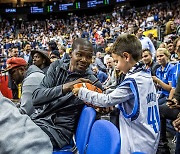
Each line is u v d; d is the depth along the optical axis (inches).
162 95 141.0
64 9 1364.4
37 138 37.0
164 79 146.3
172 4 993.5
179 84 100.4
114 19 1098.7
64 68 86.4
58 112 83.7
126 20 1010.7
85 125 73.7
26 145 35.4
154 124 71.8
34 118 84.4
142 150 69.9
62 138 81.7
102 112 76.4
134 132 70.4
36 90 84.2
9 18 1406.3
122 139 71.1
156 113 73.4
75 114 83.6
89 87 78.8
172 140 141.8
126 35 74.4
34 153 35.6
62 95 82.1
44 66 124.4
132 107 70.7
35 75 99.1
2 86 213.2
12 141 35.4
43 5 1464.1
